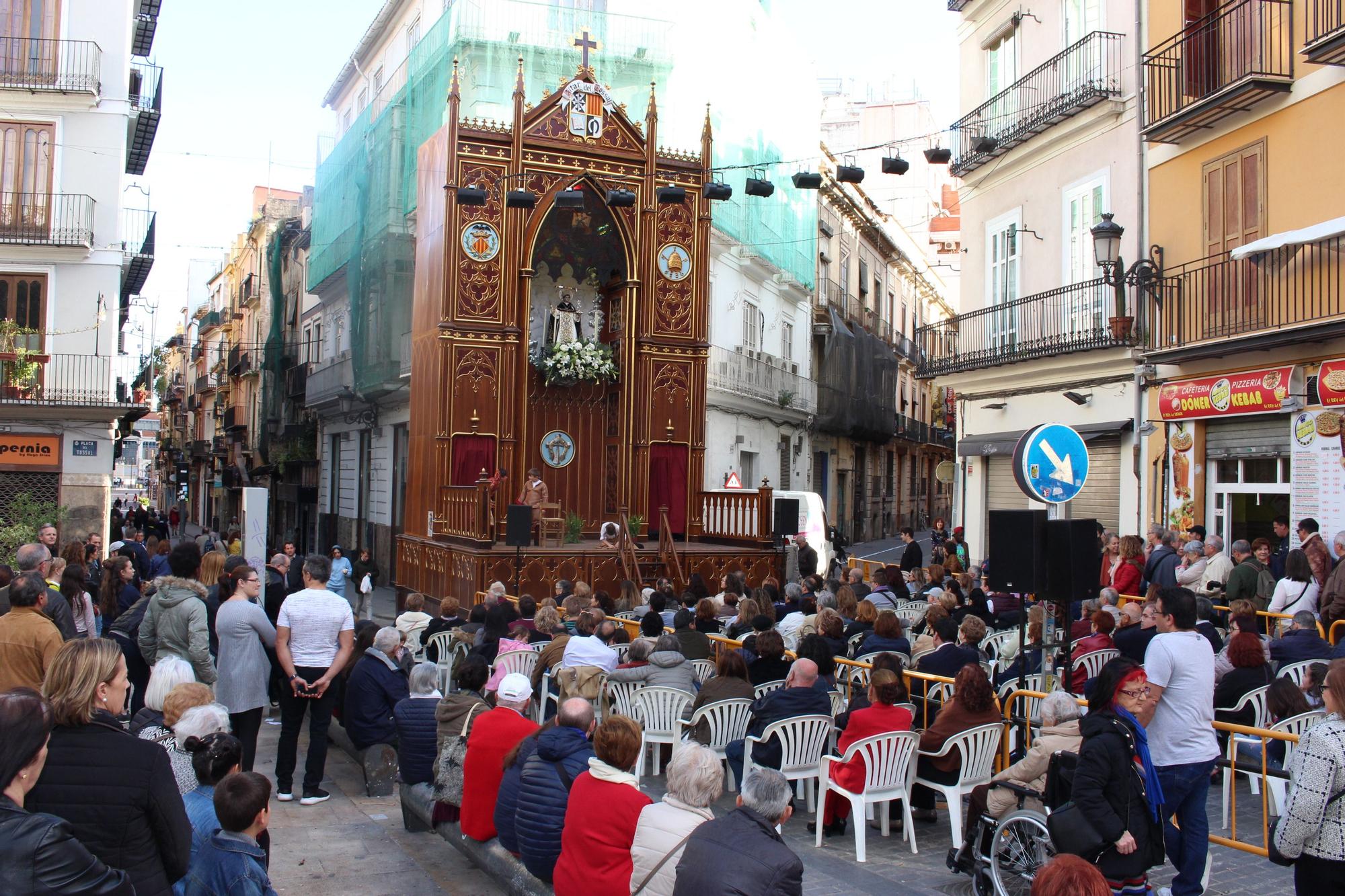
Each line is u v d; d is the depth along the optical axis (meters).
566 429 22.05
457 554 17.73
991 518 8.21
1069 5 18.17
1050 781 5.70
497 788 6.55
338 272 31.61
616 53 26.89
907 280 47.47
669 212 21.09
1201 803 5.88
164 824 3.87
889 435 42.84
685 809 4.74
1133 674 5.21
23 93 23.94
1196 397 14.98
